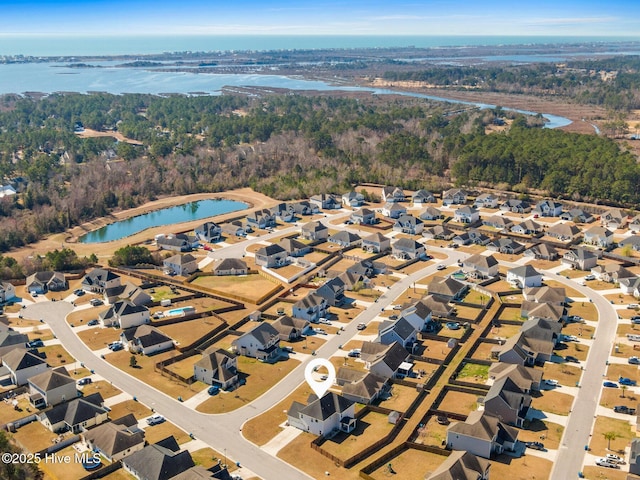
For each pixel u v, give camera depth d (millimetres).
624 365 117750
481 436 90688
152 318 142250
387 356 116375
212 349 123375
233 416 102500
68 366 119750
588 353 122938
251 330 125812
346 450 92812
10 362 114688
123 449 89688
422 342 130375
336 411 98125
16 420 99875
